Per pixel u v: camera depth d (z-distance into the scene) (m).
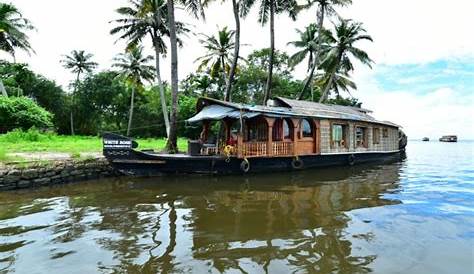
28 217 7.66
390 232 6.45
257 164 14.68
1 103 27.91
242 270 4.80
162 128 46.22
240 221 7.23
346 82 33.78
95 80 46.59
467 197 9.76
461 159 24.84
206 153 15.03
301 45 30.50
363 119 19.58
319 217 7.53
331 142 17.73
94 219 7.45
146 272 4.73
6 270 4.84
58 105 45.28
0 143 21.80
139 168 12.96
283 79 39.97
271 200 9.32
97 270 4.82
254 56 40.81
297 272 4.73
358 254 5.36
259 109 14.49
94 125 47.78
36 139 25.47
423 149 44.50
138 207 8.55
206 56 29.16
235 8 20.14
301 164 15.98
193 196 9.87
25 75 42.97
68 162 12.71
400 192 10.56
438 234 6.32
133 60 34.78
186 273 4.70
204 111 15.84
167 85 48.97
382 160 22.88
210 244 5.84
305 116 16.08
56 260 5.18
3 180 10.90
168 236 6.28
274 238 6.13
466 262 5.05
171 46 17.08
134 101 47.41
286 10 22.64
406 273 4.70
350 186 11.67
